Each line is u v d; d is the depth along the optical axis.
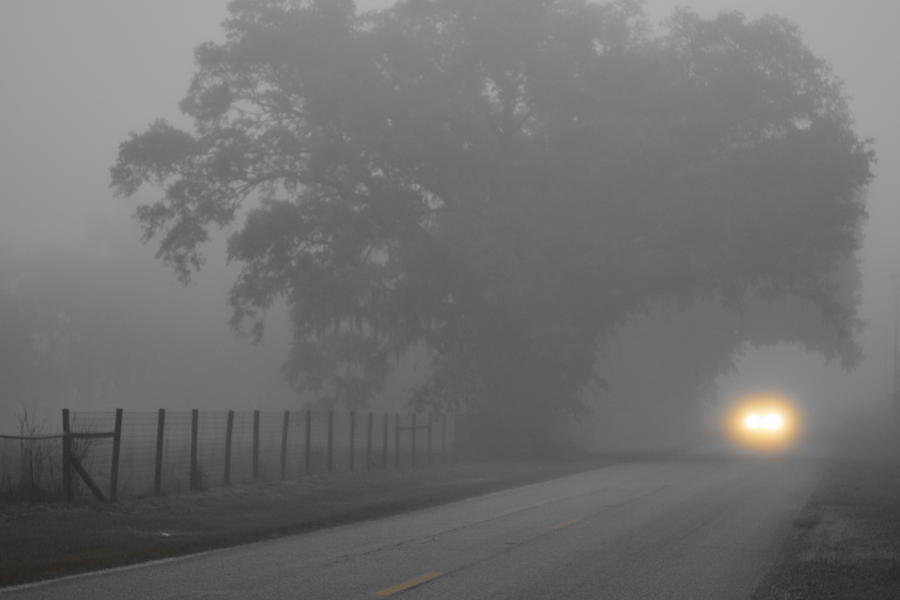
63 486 46.09
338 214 101.00
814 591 25.92
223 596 24.44
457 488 58.06
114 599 23.91
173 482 56.06
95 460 65.62
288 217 100.62
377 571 28.42
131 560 30.05
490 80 107.31
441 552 32.38
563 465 84.50
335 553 32.06
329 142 102.12
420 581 26.80
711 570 29.17
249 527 38.34
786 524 40.81
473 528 39.12
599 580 27.31
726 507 47.72
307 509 45.88
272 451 87.88
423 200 104.00
